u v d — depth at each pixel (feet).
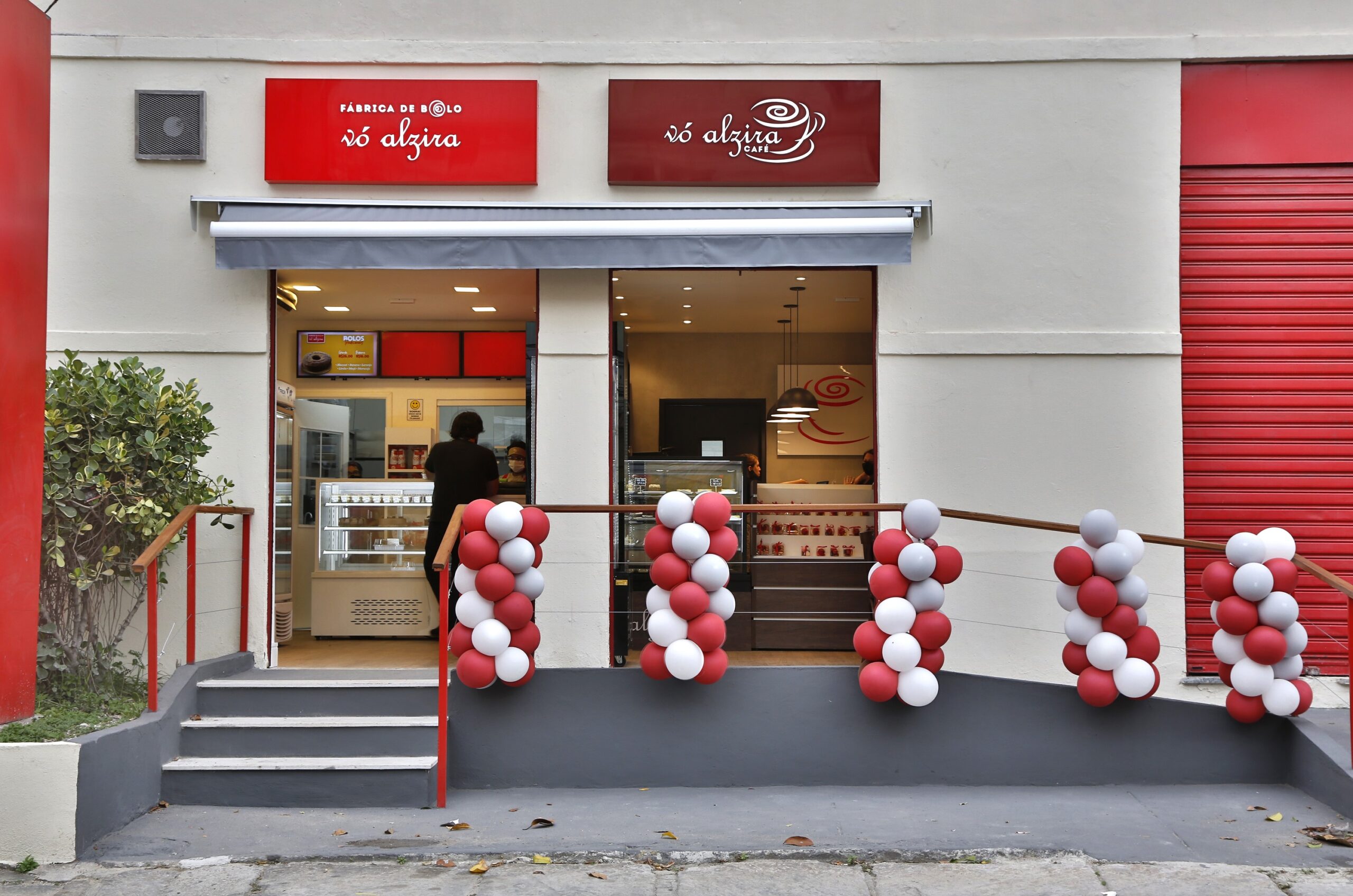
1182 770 19.36
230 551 22.30
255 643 22.22
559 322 22.58
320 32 22.67
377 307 30.35
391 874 15.21
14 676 17.28
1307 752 18.48
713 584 18.74
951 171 22.48
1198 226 22.82
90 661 19.38
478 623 18.90
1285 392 22.67
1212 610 19.19
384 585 27.50
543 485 22.49
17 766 15.66
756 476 28.78
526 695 19.60
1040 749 19.54
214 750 18.98
